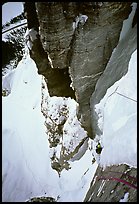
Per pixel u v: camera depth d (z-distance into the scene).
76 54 6.21
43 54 7.00
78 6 5.31
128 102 6.57
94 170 7.90
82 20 5.53
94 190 6.78
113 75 6.89
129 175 5.75
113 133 6.60
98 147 7.49
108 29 5.74
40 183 9.80
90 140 8.27
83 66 6.47
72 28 5.64
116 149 6.37
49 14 5.30
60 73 7.47
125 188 5.61
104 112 7.06
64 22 5.48
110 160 6.52
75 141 8.52
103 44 6.04
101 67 6.51
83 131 8.35
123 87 6.78
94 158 7.99
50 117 9.18
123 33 6.04
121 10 5.44
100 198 6.07
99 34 5.79
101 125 7.18
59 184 9.13
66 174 8.96
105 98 7.14
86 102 7.44
